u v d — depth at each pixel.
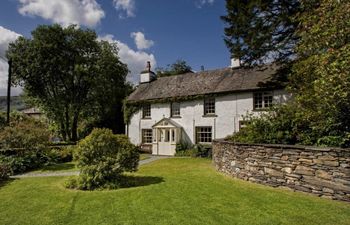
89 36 28.05
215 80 20.53
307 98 7.47
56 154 15.64
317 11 7.19
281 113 9.28
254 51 12.92
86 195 6.96
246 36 12.63
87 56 28.27
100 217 5.12
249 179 8.34
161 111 22.17
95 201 6.30
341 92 5.58
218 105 19.09
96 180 7.98
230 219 4.85
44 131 15.50
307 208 5.40
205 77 21.67
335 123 6.84
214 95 19.12
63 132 29.00
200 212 5.27
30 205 6.08
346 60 5.54
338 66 5.60
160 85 24.09
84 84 28.62
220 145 10.67
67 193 7.24
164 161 15.84
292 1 11.41
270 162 7.61
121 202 6.14
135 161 9.02
